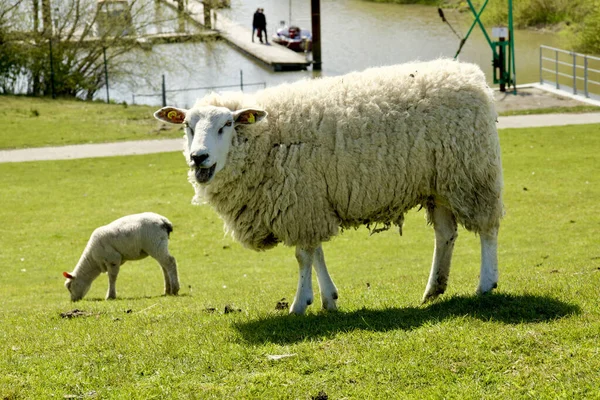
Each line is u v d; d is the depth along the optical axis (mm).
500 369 6023
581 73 44250
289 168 8008
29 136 33094
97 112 38625
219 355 6809
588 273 9445
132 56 46719
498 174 8289
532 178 23266
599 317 6852
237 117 7941
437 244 8562
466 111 8109
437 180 8172
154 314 9164
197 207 22625
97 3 46031
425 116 8062
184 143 8562
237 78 47438
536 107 34719
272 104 8250
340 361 6406
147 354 7027
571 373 5777
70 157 29562
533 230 18047
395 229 20141
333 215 8195
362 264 16344
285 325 7598
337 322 7566
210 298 11297
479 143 8125
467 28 59656
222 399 5957
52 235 20031
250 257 18203
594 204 20172
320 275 8430
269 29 65375
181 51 48250
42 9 44531
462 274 12516
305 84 8453
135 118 37312
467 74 8305
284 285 13344
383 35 58344
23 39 44000
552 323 6781
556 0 58469
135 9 46469
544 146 27391
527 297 7711
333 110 8086
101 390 6336
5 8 43688
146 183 25375
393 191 8148
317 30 49094
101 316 9367
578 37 49625
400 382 5988
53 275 16688
